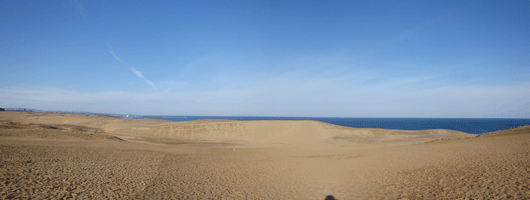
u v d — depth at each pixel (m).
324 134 61.38
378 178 15.17
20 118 100.00
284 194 13.05
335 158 27.09
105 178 14.51
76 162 18.11
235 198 12.28
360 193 12.47
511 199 8.84
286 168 20.88
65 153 21.58
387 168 17.80
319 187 14.39
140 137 57.28
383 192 12.17
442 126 189.62
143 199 11.45
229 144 52.16
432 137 55.62
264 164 22.88
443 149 23.66
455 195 10.18
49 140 32.62
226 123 75.75
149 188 13.35
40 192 10.93
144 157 23.69
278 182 15.80
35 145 24.81
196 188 13.88
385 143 47.31
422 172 14.97
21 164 15.44
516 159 14.59
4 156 17.19
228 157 27.50
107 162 19.38
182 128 73.12
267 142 57.88
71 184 12.64
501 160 14.91
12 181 11.84
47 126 51.22
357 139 54.28
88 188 12.30
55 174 14.10
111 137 44.19
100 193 11.75
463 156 18.20
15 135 34.44
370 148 36.09
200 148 38.91
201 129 72.94
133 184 13.86
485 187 10.52
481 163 14.88
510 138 25.44
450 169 14.55
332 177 17.02
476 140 28.70
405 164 18.34
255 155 30.16
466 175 12.75
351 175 17.06
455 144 26.69
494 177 11.67
